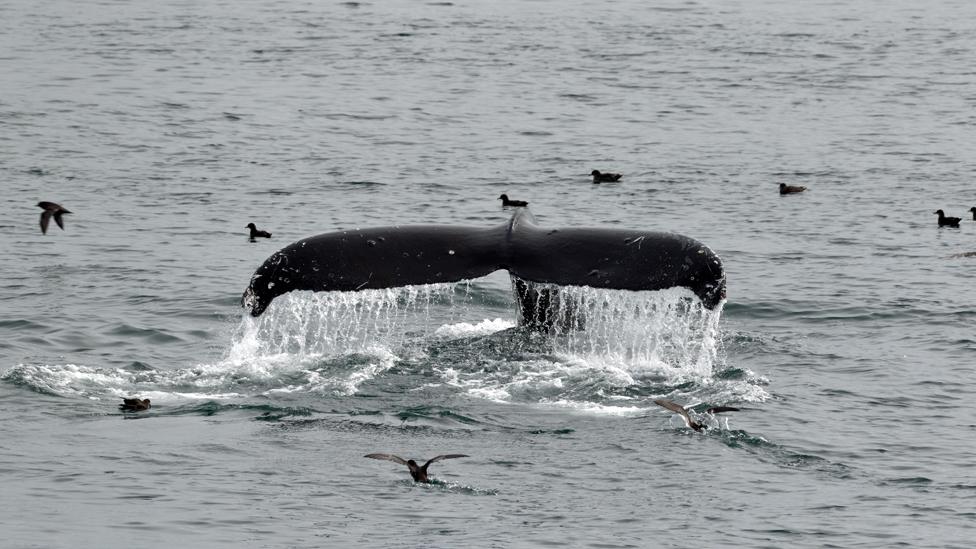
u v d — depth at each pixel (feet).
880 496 152.76
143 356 207.00
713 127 480.23
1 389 181.16
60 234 307.99
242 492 150.10
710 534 141.69
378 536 140.05
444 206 352.08
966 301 252.42
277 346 200.64
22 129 450.30
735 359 204.74
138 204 344.90
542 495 150.00
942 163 416.05
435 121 488.85
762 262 288.10
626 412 172.14
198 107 505.66
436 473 154.92
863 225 331.16
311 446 161.79
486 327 209.97
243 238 309.01
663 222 333.42
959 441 171.01
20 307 240.73
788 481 156.15
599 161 419.95
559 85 568.82
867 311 243.60
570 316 192.24
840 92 553.64
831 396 187.83
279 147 433.48
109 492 149.89
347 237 169.37
